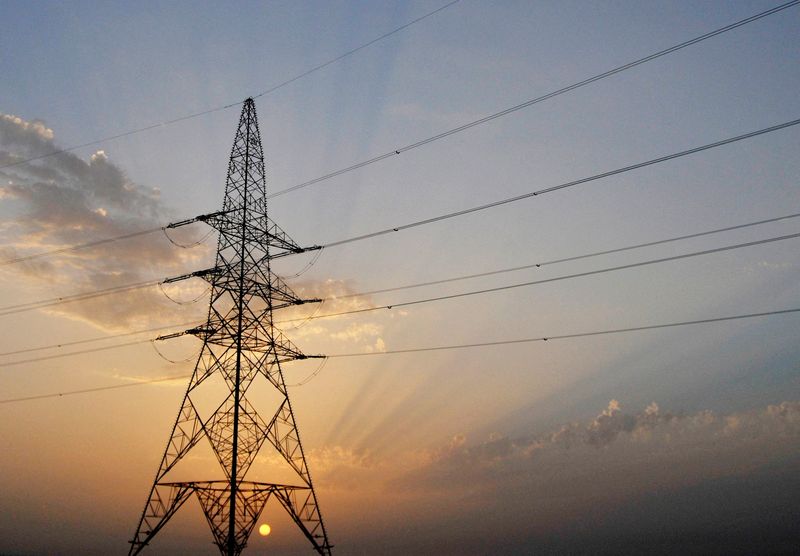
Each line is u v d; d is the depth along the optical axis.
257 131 48.91
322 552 41.34
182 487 39.88
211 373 42.28
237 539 38.66
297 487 42.19
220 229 44.97
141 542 38.88
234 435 40.28
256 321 43.91
